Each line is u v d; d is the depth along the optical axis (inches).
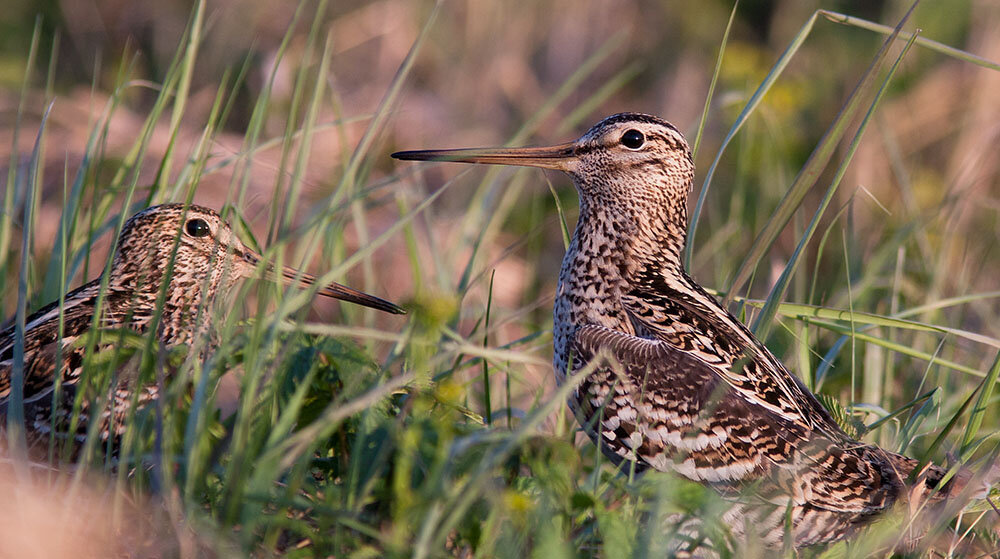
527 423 295.7
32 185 395.9
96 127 475.5
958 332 406.3
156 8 872.9
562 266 438.0
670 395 382.9
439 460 303.9
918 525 362.9
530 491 329.7
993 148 714.2
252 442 314.7
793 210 414.3
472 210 575.5
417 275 503.8
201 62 824.9
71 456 372.2
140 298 417.1
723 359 391.9
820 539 385.7
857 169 733.9
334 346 348.5
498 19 837.2
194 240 422.9
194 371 348.8
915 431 410.9
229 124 772.0
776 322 485.1
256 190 658.8
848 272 452.1
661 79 864.3
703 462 380.5
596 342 396.8
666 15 880.9
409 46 829.8
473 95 819.4
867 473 378.6
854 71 812.6
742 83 802.2
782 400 388.8
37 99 764.0
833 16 441.4
